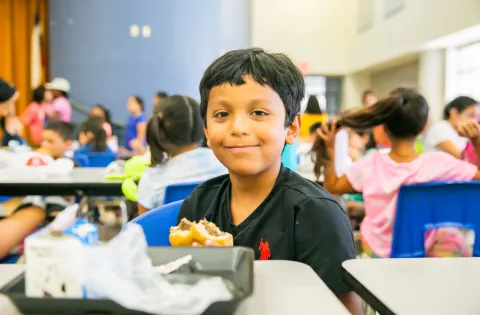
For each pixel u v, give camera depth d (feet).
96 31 23.06
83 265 1.58
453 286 2.01
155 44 23.09
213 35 23.61
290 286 1.99
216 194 3.42
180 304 1.53
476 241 4.85
